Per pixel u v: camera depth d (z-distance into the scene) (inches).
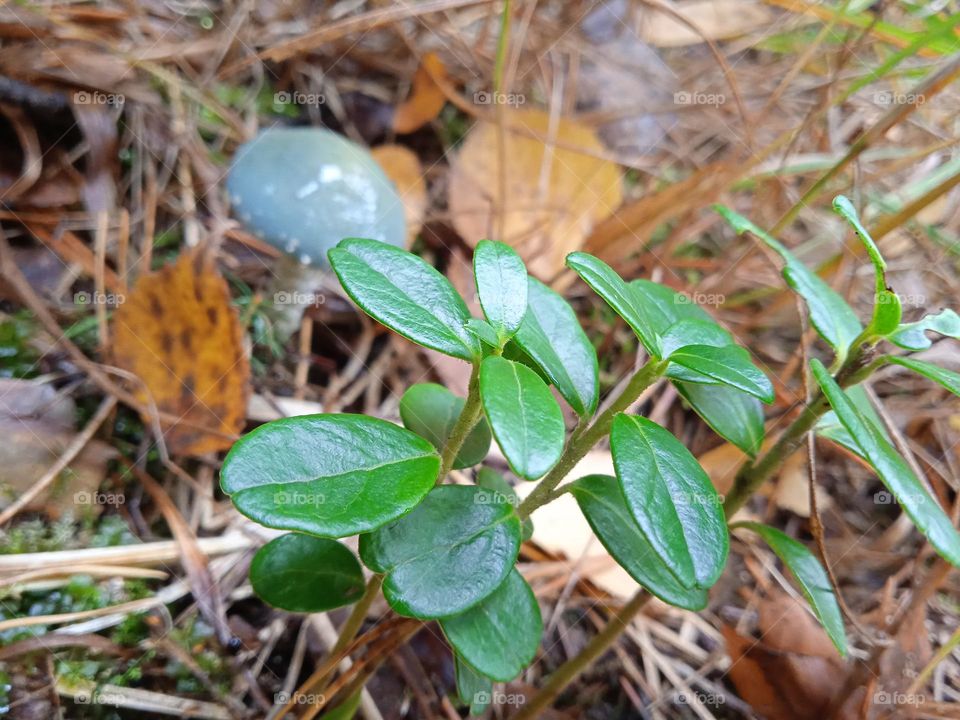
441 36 8.5
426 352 7.1
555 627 5.8
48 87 6.8
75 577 5.0
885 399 7.0
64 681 4.6
